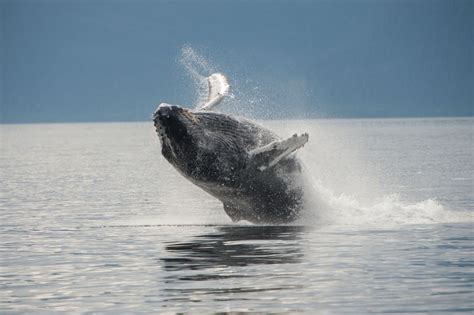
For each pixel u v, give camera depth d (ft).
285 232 301.84
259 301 204.74
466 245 266.98
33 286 226.58
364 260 247.91
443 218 331.57
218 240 288.30
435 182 506.89
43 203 437.58
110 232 316.19
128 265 250.37
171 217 362.74
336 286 217.15
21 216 378.53
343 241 279.69
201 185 323.16
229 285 220.84
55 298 213.46
